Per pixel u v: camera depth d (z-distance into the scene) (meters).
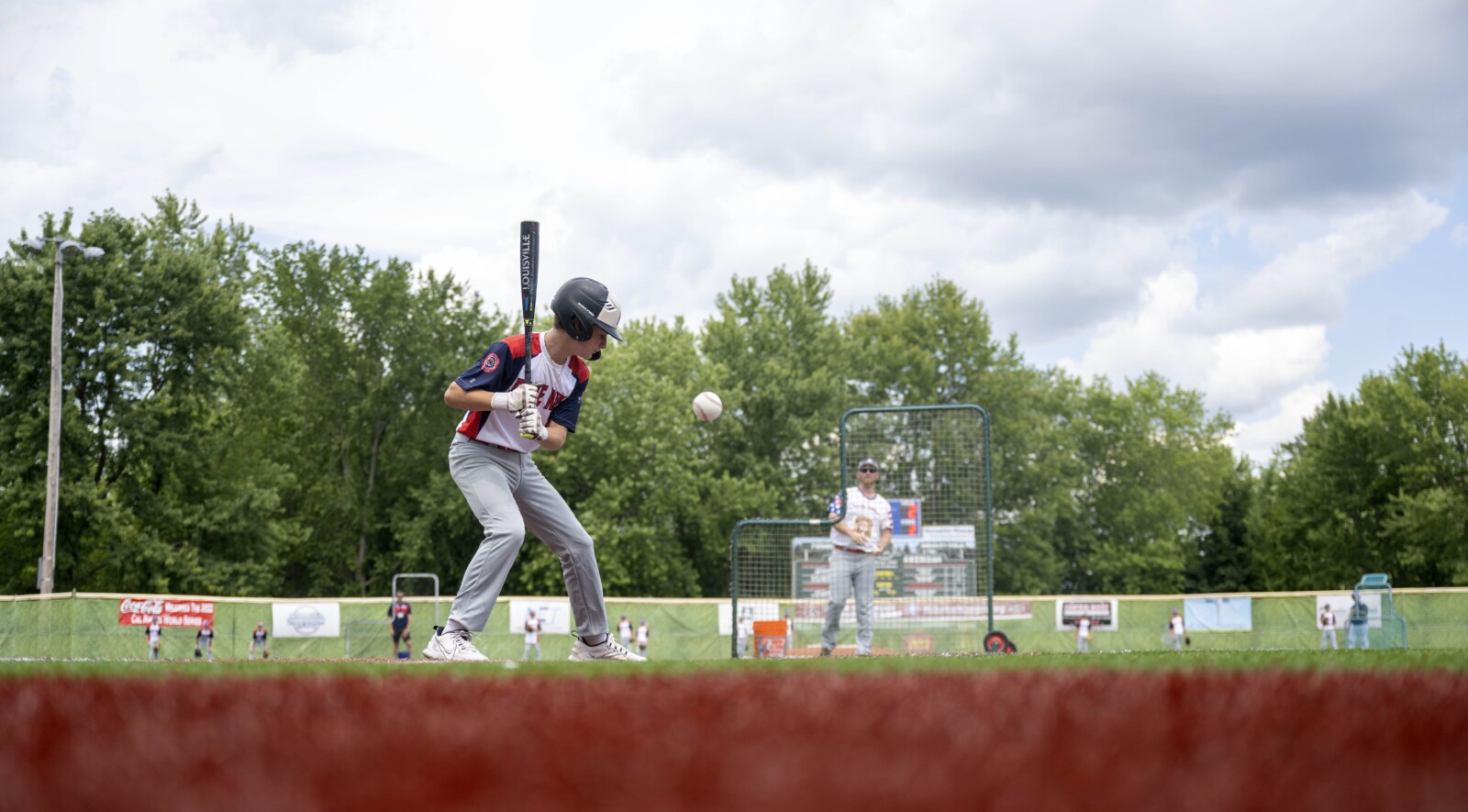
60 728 1.39
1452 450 40.22
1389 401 41.66
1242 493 55.41
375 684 2.11
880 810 0.88
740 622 12.08
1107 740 1.23
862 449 11.20
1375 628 20.08
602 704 1.66
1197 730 1.32
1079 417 52.03
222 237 34.06
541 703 1.70
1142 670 2.60
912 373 46.19
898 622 11.27
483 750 1.18
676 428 37.84
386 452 40.38
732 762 1.08
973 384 46.03
